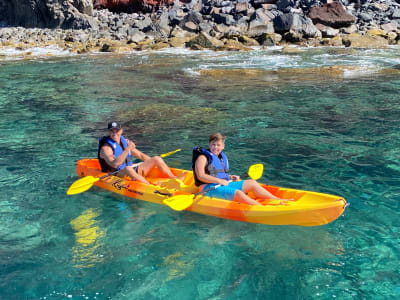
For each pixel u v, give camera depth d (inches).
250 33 892.6
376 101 377.4
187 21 976.9
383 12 991.6
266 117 338.0
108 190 211.5
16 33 988.6
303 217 163.5
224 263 145.6
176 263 146.3
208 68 597.0
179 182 201.6
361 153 250.1
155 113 362.0
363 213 178.2
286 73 540.4
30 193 209.2
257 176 194.7
